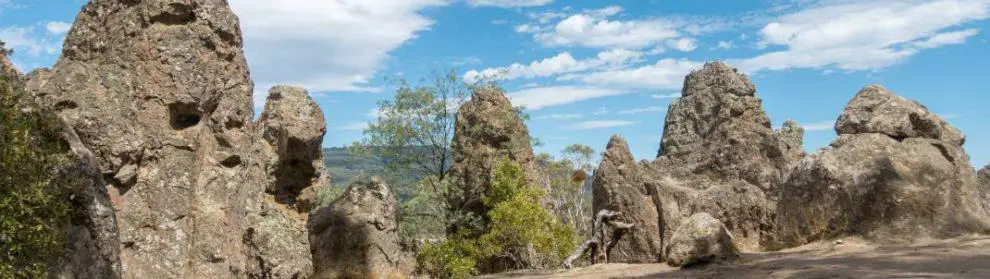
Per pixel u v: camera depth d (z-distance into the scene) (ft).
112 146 50.55
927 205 61.26
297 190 79.00
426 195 108.27
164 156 53.31
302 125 75.56
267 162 76.13
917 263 45.01
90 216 38.58
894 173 62.75
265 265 58.85
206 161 55.31
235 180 56.44
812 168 67.15
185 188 53.62
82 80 51.55
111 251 39.50
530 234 98.17
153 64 54.03
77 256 37.45
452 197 116.98
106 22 56.13
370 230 73.82
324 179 81.97
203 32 55.83
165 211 52.34
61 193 36.81
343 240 72.95
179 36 54.95
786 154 94.02
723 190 90.38
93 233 38.65
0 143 33.55
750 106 97.76
